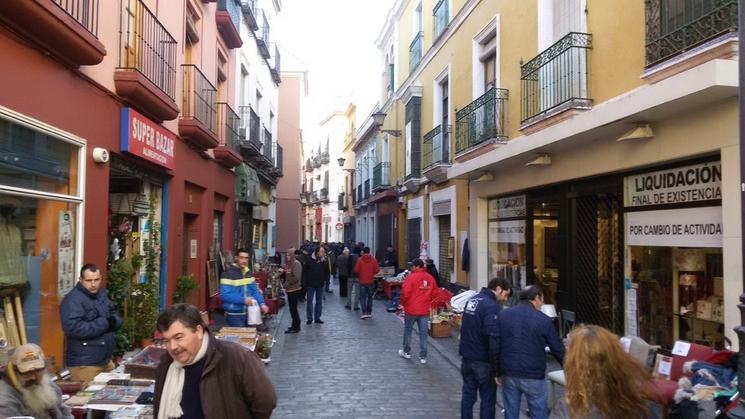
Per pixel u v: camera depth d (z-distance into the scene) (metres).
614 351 2.54
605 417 2.45
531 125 9.70
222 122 14.44
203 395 2.81
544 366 5.03
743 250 3.79
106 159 7.20
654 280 7.51
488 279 13.38
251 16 17.33
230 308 8.84
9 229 5.48
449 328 11.62
